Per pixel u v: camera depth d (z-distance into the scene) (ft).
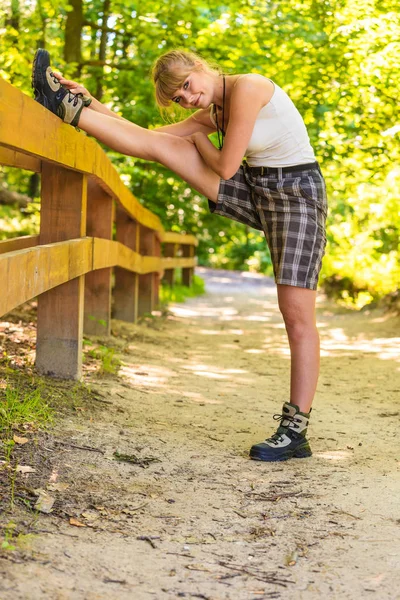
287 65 36.60
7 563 7.77
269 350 27.73
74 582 7.64
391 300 39.32
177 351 25.48
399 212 46.29
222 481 11.48
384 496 10.93
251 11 36.70
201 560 8.58
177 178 44.14
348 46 33.12
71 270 14.32
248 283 75.82
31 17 39.01
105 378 17.63
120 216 27.99
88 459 11.53
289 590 7.95
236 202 13.07
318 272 12.90
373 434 14.85
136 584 7.80
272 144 12.40
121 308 29.84
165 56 12.57
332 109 38.65
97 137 12.97
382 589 8.00
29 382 14.85
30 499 9.55
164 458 12.30
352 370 23.09
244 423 15.35
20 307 24.53
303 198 12.55
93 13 45.37
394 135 33.99
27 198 49.60
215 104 12.89
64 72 37.83
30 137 10.48
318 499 10.80
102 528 9.15
